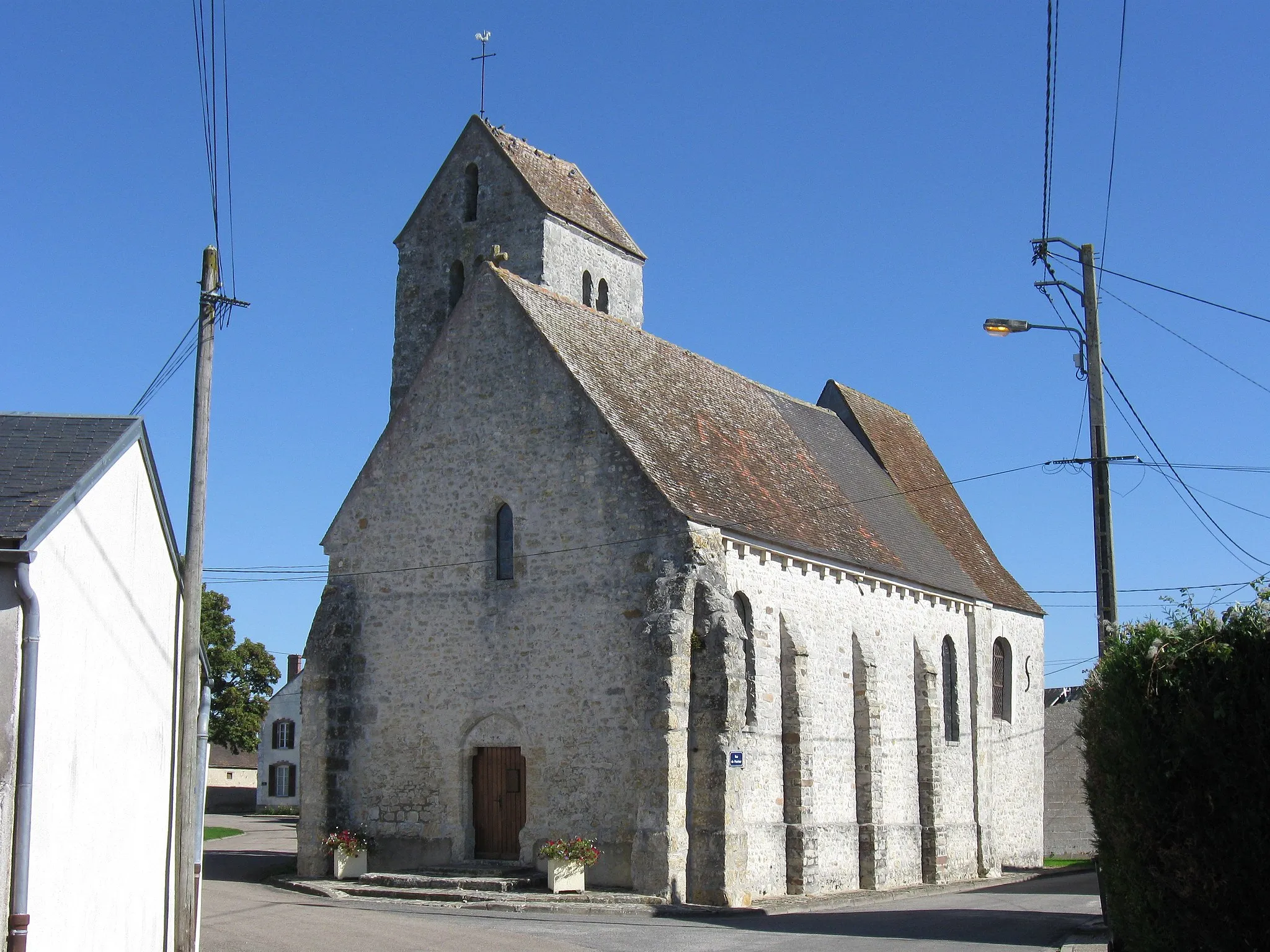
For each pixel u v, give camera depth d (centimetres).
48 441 1592
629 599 3005
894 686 3825
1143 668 1541
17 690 1300
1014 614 4809
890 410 5391
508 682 3138
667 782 2812
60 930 1470
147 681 1872
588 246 4112
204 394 2184
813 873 3219
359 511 3425
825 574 3522
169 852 2031
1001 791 4572
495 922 2425
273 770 7538
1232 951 1461
